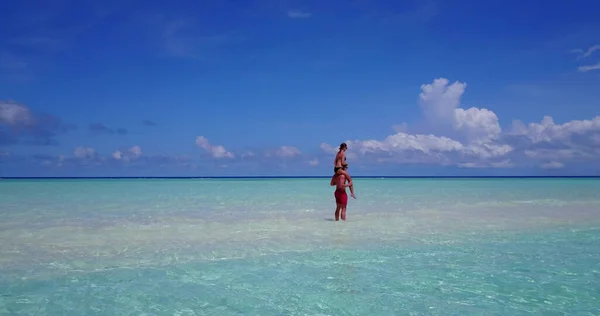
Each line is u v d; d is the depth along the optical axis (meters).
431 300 6.55
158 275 7.98
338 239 11.49
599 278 7.73
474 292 6.93
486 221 15.14
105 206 21.33
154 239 11.51
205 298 6.68
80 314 6.01
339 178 15.18
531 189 41.69
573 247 10.53
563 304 6.36
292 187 48.91
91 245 10.72
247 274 8.02
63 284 7.43
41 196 29.72
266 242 11.08
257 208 20.16
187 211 18.73
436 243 10.96
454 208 20.22
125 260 9.13
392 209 19.64
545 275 7.92
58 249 10.25
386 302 6.46
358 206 21.33
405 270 8.27
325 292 6.95
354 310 6.14
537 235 12.23
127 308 6.25
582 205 21.95
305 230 13.02
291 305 6.35
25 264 8.79
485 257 9.40
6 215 17.09
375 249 10.22
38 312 6.08
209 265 8.70
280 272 8.14
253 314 6.00
